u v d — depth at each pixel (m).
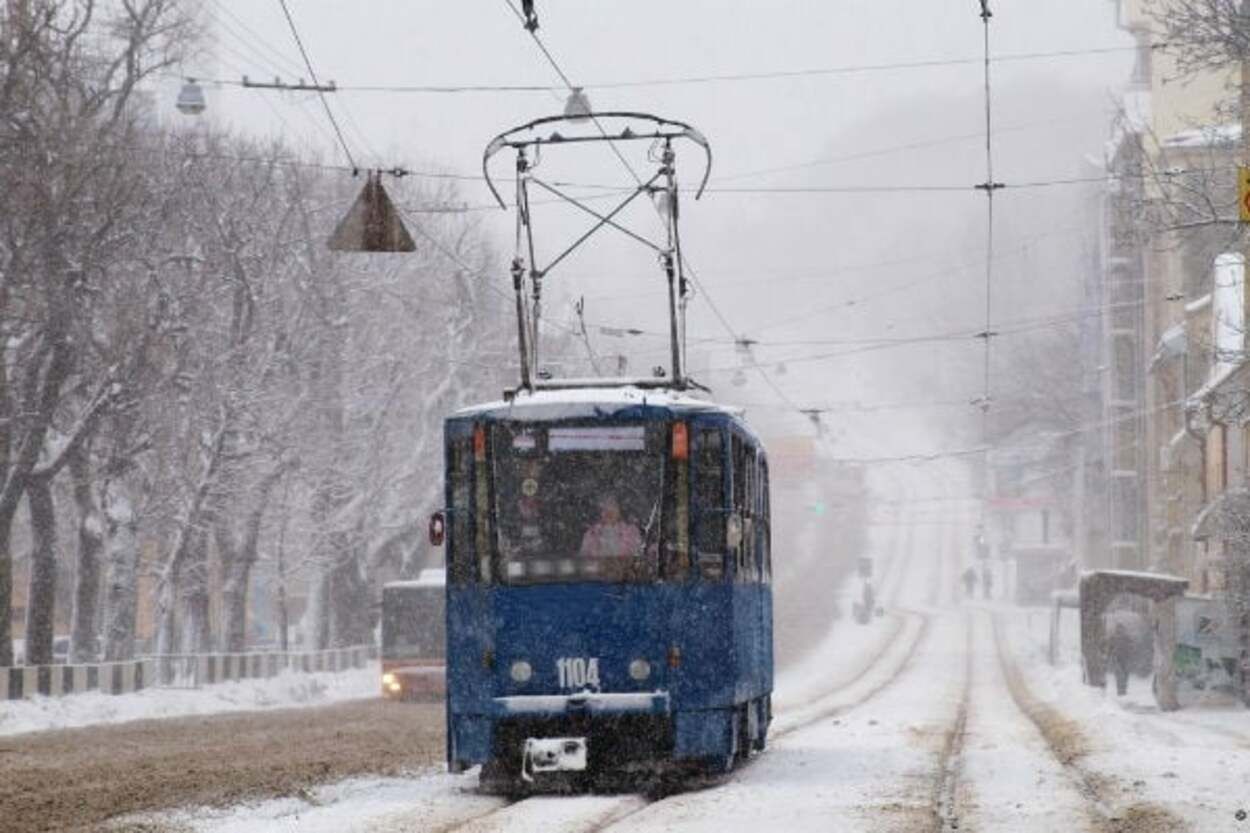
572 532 53.78
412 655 141.12
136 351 121.44
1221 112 96.19
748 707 60.56
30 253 110.56
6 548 114.44
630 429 54.00
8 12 108.25
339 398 163.75
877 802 46.69
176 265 135.12
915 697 133.12
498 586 53.69
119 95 116.25
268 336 149.88
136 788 55.16
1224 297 147.12
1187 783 52.53
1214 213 85.06
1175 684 107.31
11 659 114.44
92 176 112.31
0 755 72.00
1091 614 129.62
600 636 53.28
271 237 151.88
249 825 43.19
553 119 60.50
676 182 60.50
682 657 53.28
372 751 74.19
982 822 42.12
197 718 107.69
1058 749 71.31
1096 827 40.88
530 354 60.41
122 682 122.56
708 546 53.81
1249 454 129.50
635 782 55.34
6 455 114.06
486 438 54.34
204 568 156.25
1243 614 108.50
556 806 46.94
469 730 53.62
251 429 148.12
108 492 138.75
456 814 45.56
